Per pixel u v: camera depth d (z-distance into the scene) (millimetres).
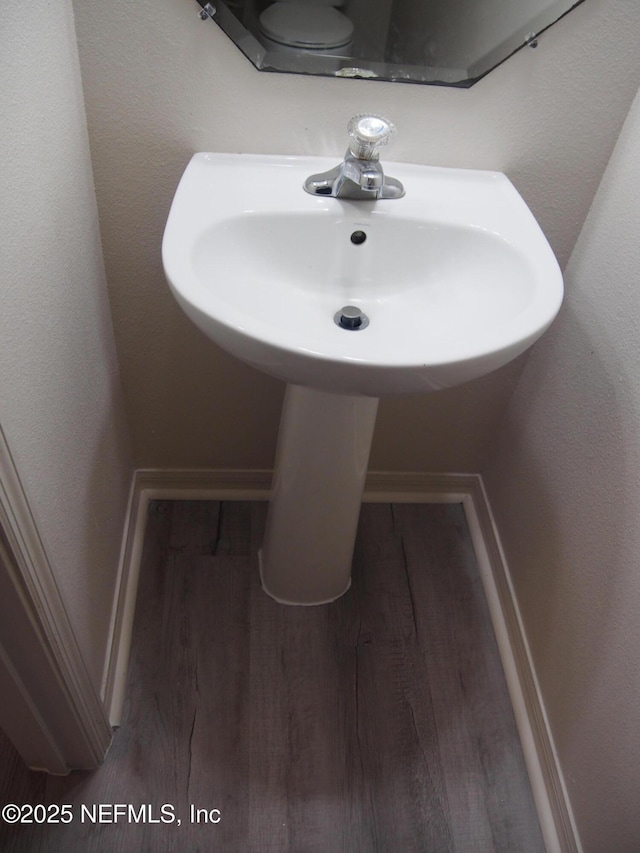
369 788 1195
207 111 980
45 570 835
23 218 737
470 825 1170
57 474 903
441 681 1339
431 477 1591
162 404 1381
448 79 964
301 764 1211
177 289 779
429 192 1013
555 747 1189
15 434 734
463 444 1522
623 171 1019
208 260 893
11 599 806
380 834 1148
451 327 956
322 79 958
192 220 891
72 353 958
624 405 986
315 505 1190
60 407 908
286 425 1120
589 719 1067
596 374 1070
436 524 1597
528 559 1322
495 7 901
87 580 1089
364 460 1141
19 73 704
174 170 1041
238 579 1445
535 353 1298
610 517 1022
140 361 1296
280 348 724
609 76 968
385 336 977
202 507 1564
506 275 937
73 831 1105
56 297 871
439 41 927
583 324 1116
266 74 948
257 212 924
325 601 1428
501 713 1308
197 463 1520
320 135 1024
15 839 1092
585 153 1054
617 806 978
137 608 1381
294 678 1313
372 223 960
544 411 1254
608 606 1018
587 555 1090
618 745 979
